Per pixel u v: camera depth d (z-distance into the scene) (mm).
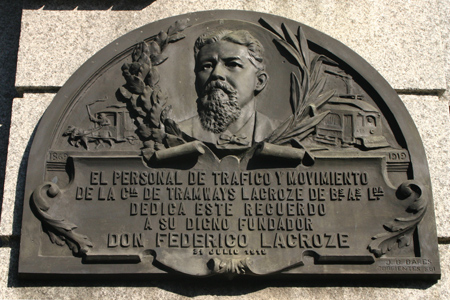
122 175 2889
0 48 3537
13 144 3076
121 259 2719
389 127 3057
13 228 2889
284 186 2873
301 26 3266
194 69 3162
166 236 2773
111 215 2818
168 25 3252
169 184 2869
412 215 2830
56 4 3432
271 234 2785
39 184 2881
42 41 3328
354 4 3490
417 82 3279
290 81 3135
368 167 2922
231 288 2783
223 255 2740
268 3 3477
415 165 2943
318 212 2836
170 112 3031
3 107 3367
